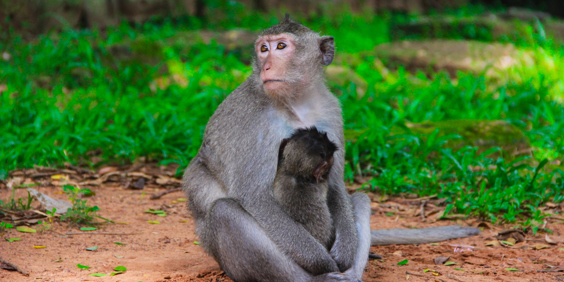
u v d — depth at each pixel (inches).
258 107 284.2
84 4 973.2
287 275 257.9
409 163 492.7
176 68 791.7
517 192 423.2
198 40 944.9
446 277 285.0
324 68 311.4
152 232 359.3
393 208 426.0
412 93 743.7
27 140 520.4
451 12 1556.3
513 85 772.6
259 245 257.3
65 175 466.3
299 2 1305.4
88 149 519.5
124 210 402.0
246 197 272.4
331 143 273.1
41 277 271.9
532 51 989.8
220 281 276.7
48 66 741.9
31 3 919.0
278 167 283.0
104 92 666.2
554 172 465.4
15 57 767.7
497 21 1223.5
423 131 554.3
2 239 327.0
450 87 725.9
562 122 614.2
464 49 1013.2
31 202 398.3
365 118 607.8
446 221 399.5
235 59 837.8
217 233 261.4
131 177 474.3
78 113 563.5
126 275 280.4
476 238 359.3
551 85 780.6
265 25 1162.6
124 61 767.1
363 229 288.2
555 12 1736.0
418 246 347.3
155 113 616.7
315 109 301.1
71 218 365.1
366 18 1304.1
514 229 362.3
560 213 407.5
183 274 286.2
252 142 278.2
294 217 272.7
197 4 1203.2
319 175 271.0
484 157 523.8
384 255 328.2
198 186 295.9
